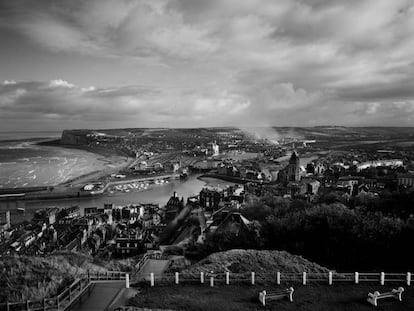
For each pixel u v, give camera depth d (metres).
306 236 57.81
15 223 179.50
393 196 97.38
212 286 32.47
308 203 105.81
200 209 147.50
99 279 34.94
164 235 123.12
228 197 191.50
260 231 62.09
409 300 29.67
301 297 30.22
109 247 120.81
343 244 53.69
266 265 39.81
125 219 178.00
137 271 42.12
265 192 194.88
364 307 28.36
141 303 28.19
